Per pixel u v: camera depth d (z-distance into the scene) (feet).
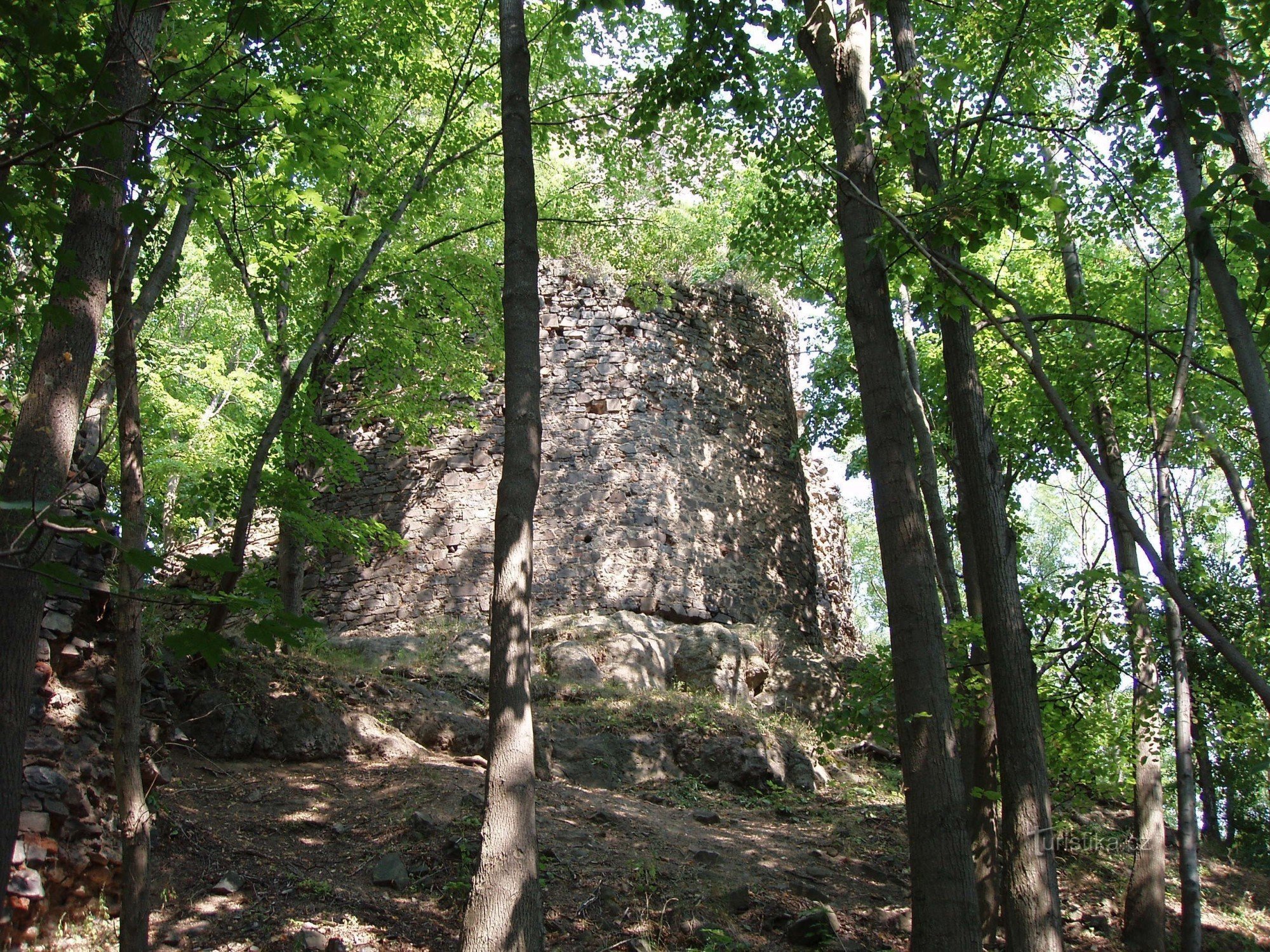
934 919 19.42
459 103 41.60
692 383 65.67
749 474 66.49
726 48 29.07
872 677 33.32
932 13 35.50
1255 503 50.39
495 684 21.35
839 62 26.00
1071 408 36.73
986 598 26.08
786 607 64.85
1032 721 24.79
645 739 43.27
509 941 19.17
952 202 22.94
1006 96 33.37
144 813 18.31
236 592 10.05
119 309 20.79
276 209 27.78
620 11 39.47
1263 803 57.06
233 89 19.26
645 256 48.42
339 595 60.44
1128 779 38.65
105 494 25.82
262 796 30.48
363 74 37.78
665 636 54.19
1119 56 34.65
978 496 26.68
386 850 28.12
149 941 21.63
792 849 35.76
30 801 21.80
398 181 40.55
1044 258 47.19
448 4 40.63
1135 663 36.32
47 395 17.10
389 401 50.06
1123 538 38.60
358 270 37.93
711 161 41.16
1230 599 48.29
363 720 36.63
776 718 51.62
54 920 21.61
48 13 12.84
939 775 20.40
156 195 21.58
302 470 50.60
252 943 22.58
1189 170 16.20
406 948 23.50
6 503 8.72
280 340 42.42
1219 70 16.37
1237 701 45.27
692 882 29.84
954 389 27.66
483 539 59.41
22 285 15.24
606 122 41.19
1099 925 37.88
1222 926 42.37
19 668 15.80
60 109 13.41
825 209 33.19
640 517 59.72
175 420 63.16
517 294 24.58
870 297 23.91
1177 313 35.73
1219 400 38.11
